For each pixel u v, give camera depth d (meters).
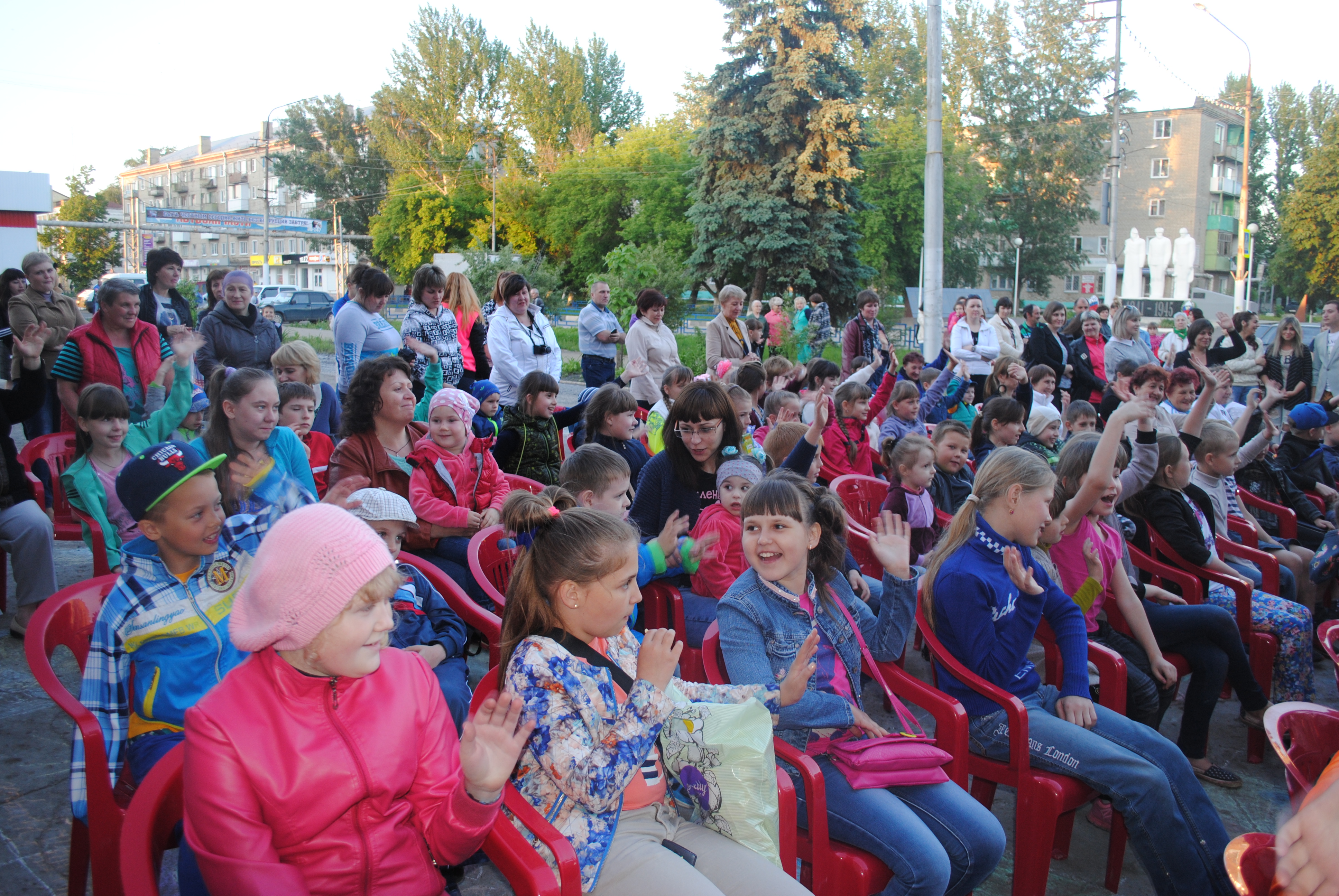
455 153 56.38
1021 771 2.90
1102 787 2.83
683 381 5.80
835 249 31.64
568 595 2.08
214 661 2.41
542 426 5.18
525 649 2.06
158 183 94.81
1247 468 6.03
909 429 6.27
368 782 1.81
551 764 1.97
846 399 6.12
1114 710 3.42
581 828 2.00
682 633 3.58
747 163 32.44
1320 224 49.53
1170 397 6.02
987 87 49.50
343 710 1.82
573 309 45.34
